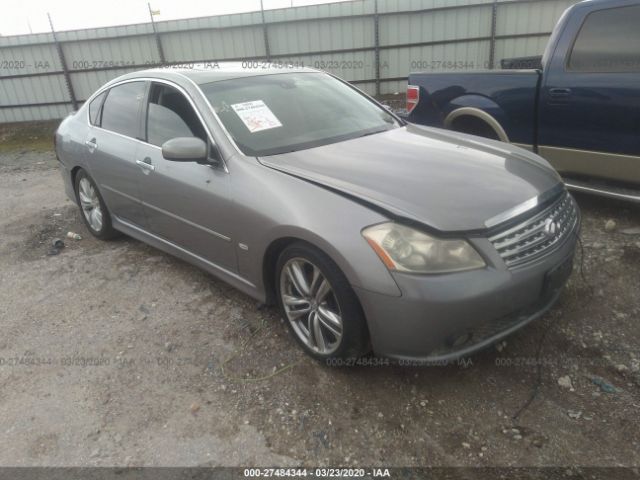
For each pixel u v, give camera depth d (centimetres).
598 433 225
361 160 291
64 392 274
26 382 284
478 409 243
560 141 428
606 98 389
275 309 337
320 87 387
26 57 1499
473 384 259
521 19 1308
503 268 231
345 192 250
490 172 276
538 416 236
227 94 341
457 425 235
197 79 352
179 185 331
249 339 308
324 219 245
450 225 227
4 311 364
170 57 1493
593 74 396
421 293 220
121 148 391
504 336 247
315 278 261
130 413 256
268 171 284
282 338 306
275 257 287
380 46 1396
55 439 242
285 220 258
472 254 227
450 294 220
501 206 243
